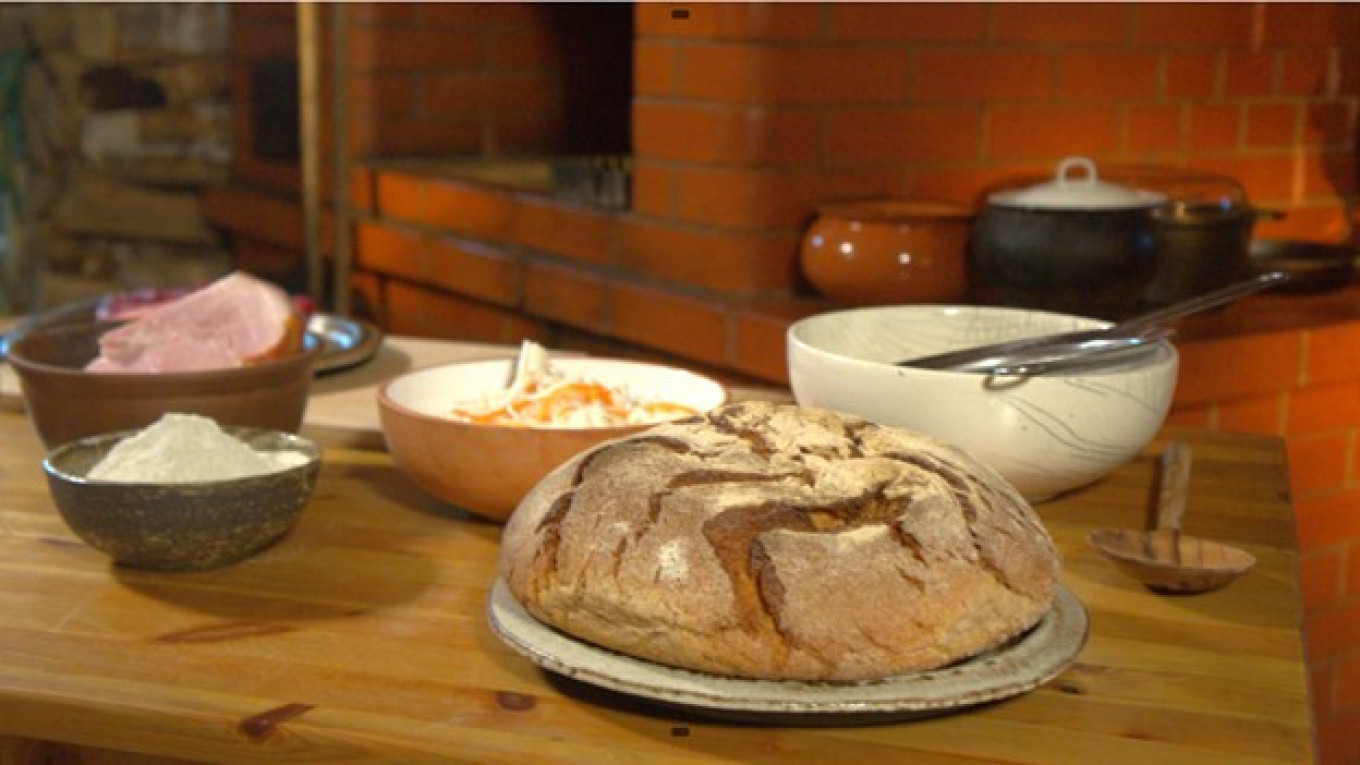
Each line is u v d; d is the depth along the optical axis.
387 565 0.93
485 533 0.99
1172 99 2.23
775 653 0.69
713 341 2.01
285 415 1.11
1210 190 2.04
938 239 1.85
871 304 1.89
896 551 0.72
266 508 0.90
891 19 1.98
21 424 1.23
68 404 1.04
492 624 0.77
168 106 3.16
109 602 0.86
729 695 0.68
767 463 0.78
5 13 3.20
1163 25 2.19
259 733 0.71
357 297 2.88
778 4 1.91
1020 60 2.08
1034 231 1.67
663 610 0.70
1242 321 1.95
